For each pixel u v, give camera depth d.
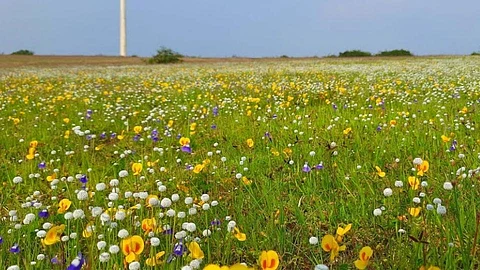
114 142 6.46
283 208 3.38
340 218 3.23
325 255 2.76
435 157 4.37
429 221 2.83
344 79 14.66
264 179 4.02
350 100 9.28
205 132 6.52
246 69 23.75
